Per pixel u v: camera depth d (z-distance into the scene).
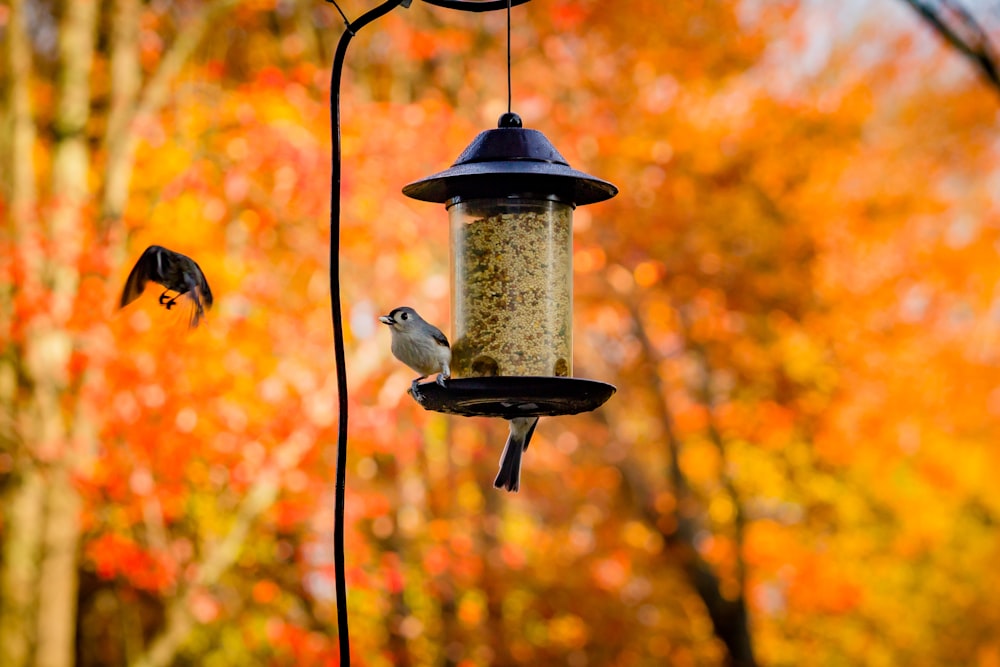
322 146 14.62
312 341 14.12
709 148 20.28
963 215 24.16
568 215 6.77
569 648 19.66
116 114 15.50
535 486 20.08
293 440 13.44
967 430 23.39
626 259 18.97
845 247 22.30
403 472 16.25
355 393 13.93
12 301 13.76
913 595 24.52
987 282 23.47
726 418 21.56
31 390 13.55
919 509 23.62
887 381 22.31
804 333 21.33
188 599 14.48
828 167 21.97
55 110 15.12
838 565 23.12
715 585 20.89
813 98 22.05
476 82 18.84
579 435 20.75
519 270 6.62
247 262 14.37
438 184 6.66
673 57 20.53
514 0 5.71
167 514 14.25
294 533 15.25
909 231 23.08
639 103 19.88
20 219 14.10
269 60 18.81
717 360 20.83
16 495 14.45
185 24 18.61
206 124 15.30
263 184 14.57
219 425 13.31
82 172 14.87
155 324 13.31
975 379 22.86
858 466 22.66
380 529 15.77
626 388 20.80
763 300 20.91
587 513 20.58
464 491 19.14
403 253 14.79
